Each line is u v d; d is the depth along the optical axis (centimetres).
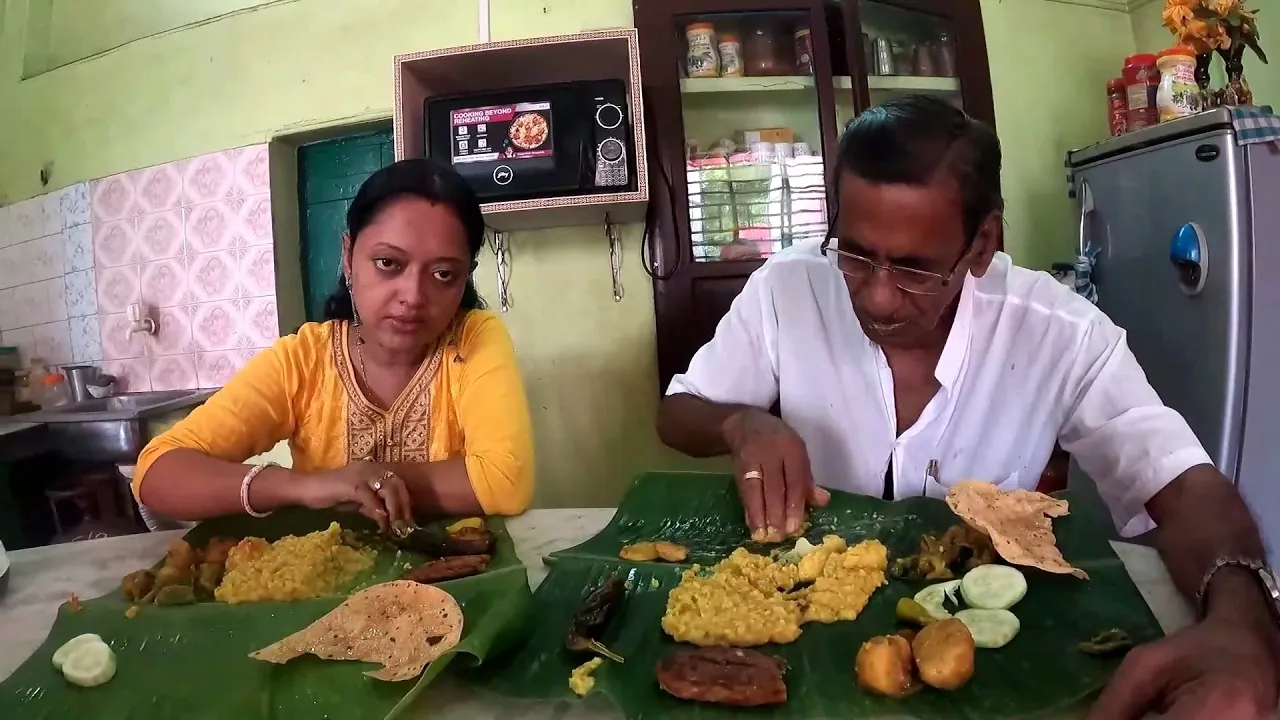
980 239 95
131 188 288
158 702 63
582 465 251
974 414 119
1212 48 218
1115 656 63
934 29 246
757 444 103
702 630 70
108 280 295
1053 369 115
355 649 65
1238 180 191
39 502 266
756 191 234
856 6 224
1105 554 81
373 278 115
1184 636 60
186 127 278
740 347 132
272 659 64
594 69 223
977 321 116
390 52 253
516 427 120
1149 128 214
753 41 238
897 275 92
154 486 110
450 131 212
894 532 92
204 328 280
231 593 79
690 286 232
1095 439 108
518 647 70
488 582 74
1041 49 269
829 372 125
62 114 301
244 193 270
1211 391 197
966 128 89
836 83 233
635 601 79
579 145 209
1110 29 279
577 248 248
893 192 86
